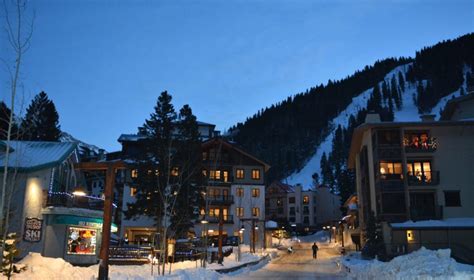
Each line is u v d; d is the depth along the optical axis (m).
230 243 60.09
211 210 69.06
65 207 28.69
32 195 27.11
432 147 48.59
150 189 46.72
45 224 28.28
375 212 50.00
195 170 47.12
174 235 45.75
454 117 56.59
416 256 19.00
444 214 47.31
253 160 72.00
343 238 83.25
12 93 15.96
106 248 16.14
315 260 50.16
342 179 136.50
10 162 25.97
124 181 64.19
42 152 29.67
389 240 46.62
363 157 57.91
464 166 48.44
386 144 49.69
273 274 32.09
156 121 49.00
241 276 29.97
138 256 30.30
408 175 48.22
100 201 32.47
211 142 70.69
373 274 20.61
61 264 17.91
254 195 70.69
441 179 48.19
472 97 53.41
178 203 45.78
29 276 15.84
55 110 67.94
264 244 68.06
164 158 46.25
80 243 30.61
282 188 138.75
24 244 25.97
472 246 45.66
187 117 51.00
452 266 16.25
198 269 25.31
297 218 133.00
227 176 70.69
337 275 31.23
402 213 47.44
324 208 138.75
